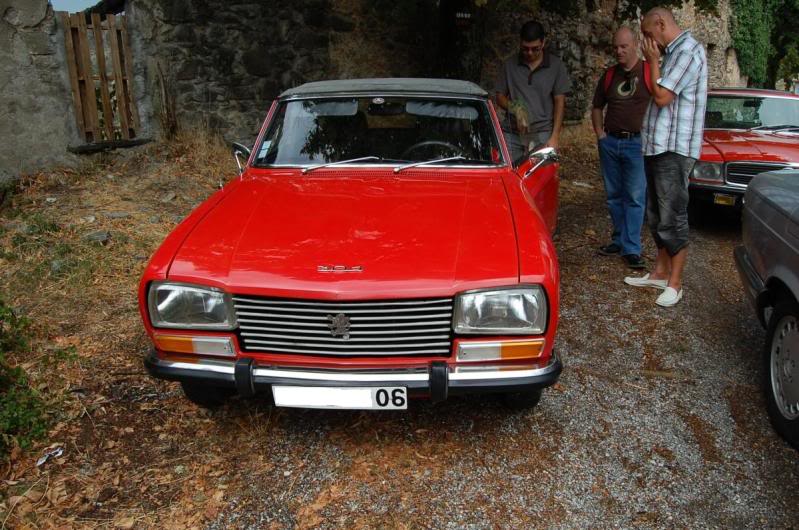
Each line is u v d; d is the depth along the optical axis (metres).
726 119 7.45
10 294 4.36
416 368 2.70
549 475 2.83
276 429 3.14
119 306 4.34
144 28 7.11
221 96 7.71
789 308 3.09
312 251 2.79
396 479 2.79
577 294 4.86
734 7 18.77
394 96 3.95
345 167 3.68
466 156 3.75
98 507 2.61
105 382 3.49
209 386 2.89
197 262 2.76
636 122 5.05
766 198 3.55
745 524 2.55
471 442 3.05
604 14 11.87
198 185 6.70
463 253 2.75
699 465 2.91
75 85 6.53
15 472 2.80
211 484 2.75
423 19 9.15
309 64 8.25
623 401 3.43
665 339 4.15
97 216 5.63
